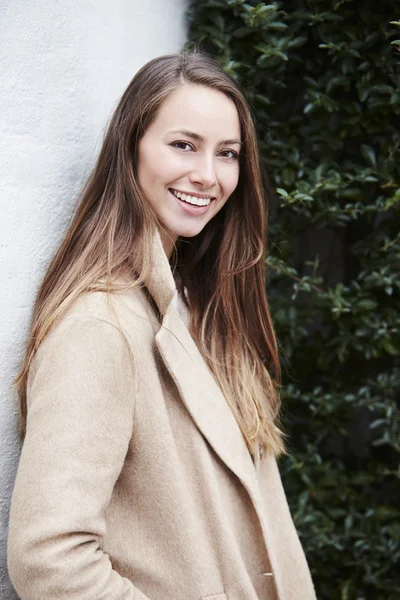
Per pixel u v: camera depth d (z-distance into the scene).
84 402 0.99
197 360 1.25
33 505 0.95
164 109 1.20
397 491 2.05
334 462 2.05
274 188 1.89
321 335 1.96
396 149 1.79
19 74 1.21
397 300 1.89
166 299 1.20
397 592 1.97
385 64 1.75
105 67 1.47
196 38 1.81
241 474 1.22
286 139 1.87
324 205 1.84
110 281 1.13
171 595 1.10
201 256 1.47
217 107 1.22
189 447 1.17
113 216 1.22
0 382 1.21
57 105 1.32
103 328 1.04
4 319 1.21
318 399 1.93
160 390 1.12
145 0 1.62
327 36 1.77
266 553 1.27
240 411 1.41
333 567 2.01
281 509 1.46
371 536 1.96
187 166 1.22
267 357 1.57
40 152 1.27
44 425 0.99
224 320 1.46
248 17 1.73
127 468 1.11
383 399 1.95
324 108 1.83
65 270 1.21
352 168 1.86
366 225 1.90
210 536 1.15
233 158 1.30
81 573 0.96
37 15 1.25
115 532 1.11
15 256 1.22
